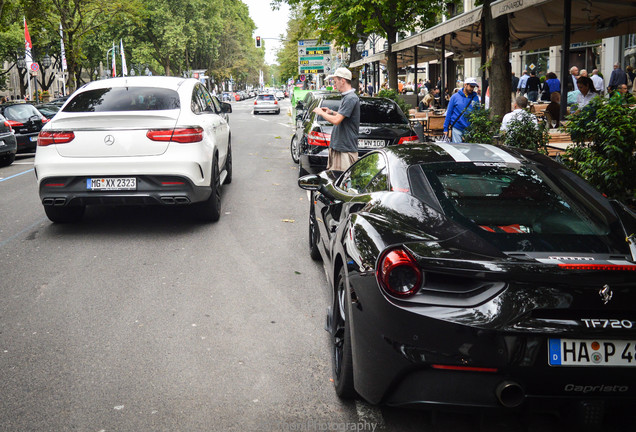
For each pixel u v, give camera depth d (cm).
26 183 1194
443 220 298
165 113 698
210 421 312
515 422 308
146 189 691
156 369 374
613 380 250
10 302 497
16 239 711
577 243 277
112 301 498
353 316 292
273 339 422
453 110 1086
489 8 1009
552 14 1292
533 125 809
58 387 350
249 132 2561
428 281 260
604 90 1853
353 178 459
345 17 2300
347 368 313
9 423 309
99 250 658
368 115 1023
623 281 251
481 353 247
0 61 5247
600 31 1331
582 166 564
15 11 3622
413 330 255
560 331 246
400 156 390
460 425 307
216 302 497
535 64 2545
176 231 745
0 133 1494
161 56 6712
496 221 297
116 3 3691
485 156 379
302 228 764
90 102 746
